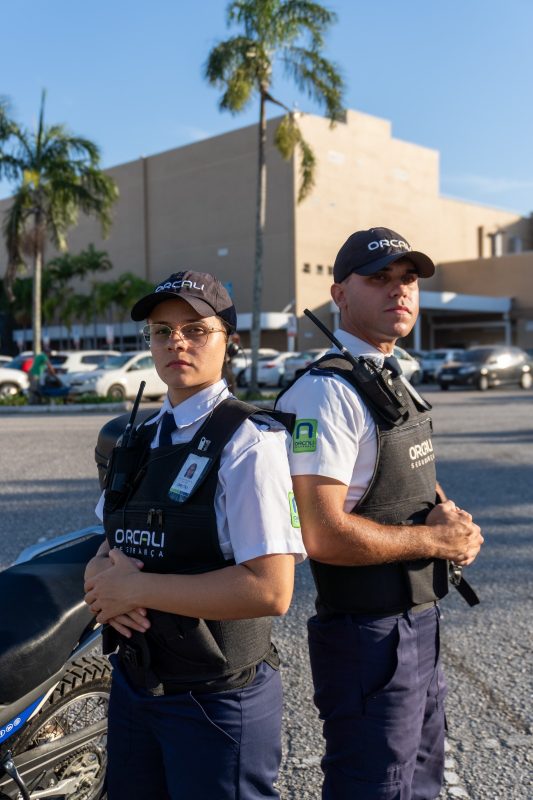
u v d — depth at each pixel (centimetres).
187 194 4994
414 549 202
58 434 1422
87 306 4716
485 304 5044
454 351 3175
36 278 2475
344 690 207
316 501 195
